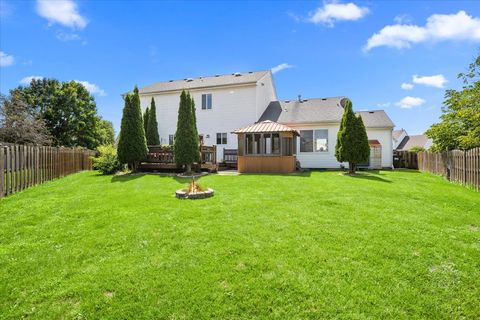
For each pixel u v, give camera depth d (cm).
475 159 943
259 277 330
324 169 1759
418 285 316
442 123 1451
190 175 1256
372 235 449
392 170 1672
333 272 340
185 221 525
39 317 275
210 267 352
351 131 1287
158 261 371
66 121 3094
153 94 2223
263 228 483
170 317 271
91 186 947
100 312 280
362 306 281
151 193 799
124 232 472
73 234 472
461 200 732
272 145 1448
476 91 1186
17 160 854
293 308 280
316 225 498
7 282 332
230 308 280
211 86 2061
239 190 839
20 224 524
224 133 2058
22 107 2055
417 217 551
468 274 338
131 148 1334
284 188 874
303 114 1961
